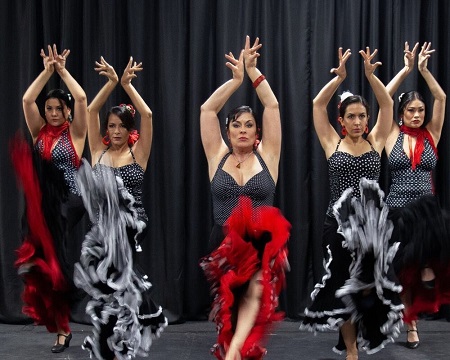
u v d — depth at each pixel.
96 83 4.77
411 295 4.09
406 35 4.79
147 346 3.54
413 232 4.06
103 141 3.92
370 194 3.56
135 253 3.54
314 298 3.66
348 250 3.59
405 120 4.12
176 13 4.76
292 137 4.75
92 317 3.31
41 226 3.88
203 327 4.69
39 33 4.86
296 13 4.74
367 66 3.75
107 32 4.73
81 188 3.41
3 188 4.78
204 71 4.80
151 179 4.84
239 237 2.38
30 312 3.96
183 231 4.79
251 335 2.30
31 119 4.05
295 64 4.74
